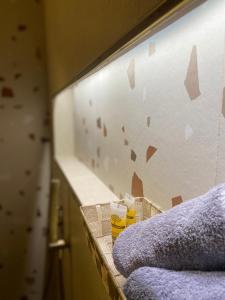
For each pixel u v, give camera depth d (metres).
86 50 0.61
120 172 0.82
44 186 2.00
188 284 0.27
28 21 1.79
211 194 0.31
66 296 1.41
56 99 1.56
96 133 1.08
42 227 2.04
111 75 0.83
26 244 2.04
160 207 0.57
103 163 1.01
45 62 1.85
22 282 2.07
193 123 0.45
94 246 0.51
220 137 0.39
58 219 1.27
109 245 0.52
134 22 0.35
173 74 0.50
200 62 0.42
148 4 0.31
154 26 0.32
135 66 0.65
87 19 0.59
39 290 2.10
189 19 0.44
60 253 1.47
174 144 0.51
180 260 0.30
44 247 2.06
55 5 1.16
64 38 0.95
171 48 0.50
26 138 1.92
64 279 1.44
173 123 0.51
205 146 0.42
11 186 1.95
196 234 0.29
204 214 0.29
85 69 0.62
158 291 0.27
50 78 1.60
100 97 0.98
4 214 1.97
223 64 0.38
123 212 0.50
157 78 0.56
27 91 1.87
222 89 0.38
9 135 1.89
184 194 0.49
